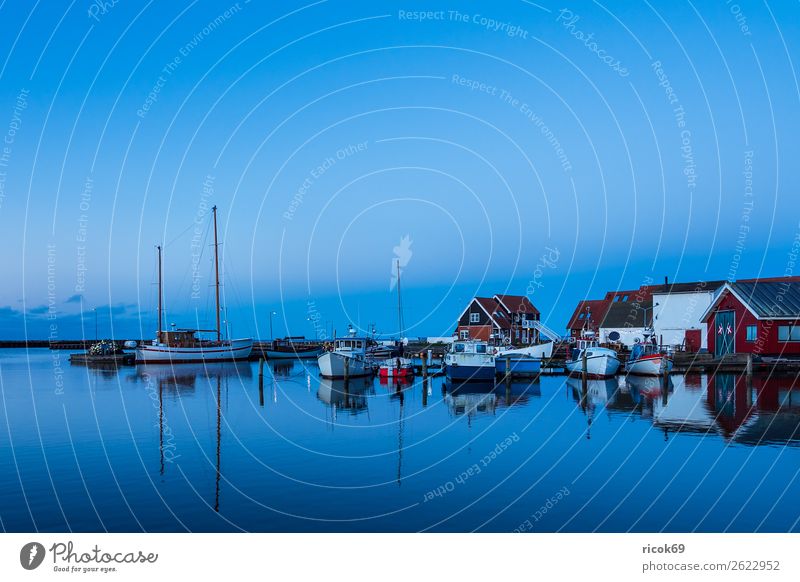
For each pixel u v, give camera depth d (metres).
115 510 15.05
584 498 15.98
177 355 72.38
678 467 18.56
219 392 40.81
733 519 14.36
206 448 21.88
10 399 36.50
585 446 21.81
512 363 49.91
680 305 66.50
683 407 30.47
